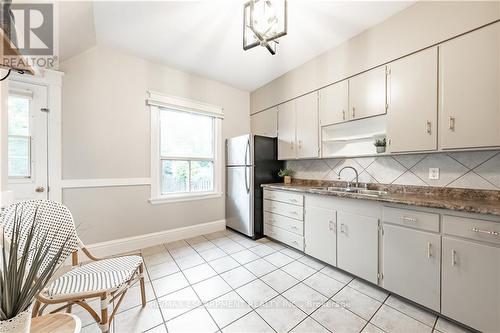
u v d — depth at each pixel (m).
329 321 1.45
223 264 2.28
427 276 1.49
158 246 2.78
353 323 1.42
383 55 2.03
